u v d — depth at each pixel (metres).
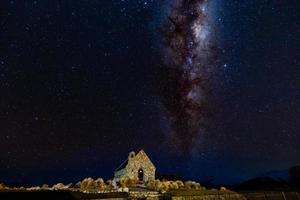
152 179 50.78
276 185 48.56
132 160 50.62
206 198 34.09
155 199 34.97
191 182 50.31
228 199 35.47
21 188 42.94
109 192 33.97
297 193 41.03
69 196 27.59
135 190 40.25
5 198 24.50
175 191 36.97
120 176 51.56
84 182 47.62
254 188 45.84
